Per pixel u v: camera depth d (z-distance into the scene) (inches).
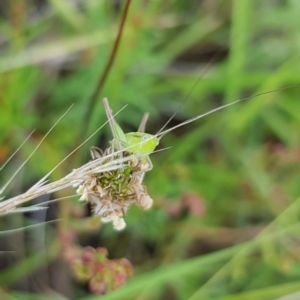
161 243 14.6
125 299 13.4
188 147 15.2
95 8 14.6
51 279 14.0
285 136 15.8
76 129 14.3
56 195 12.9
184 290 13.9
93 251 11.4
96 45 14.3
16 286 13.9
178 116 15.9
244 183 15.1
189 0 16.3
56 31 15.3
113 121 9.7
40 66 14.8
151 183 14.1
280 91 15.4
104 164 9.5
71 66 15.2
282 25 16.0
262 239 13.4
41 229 13.5
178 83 15.5
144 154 9.4
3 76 14.2
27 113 14.7
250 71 16.4
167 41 15.9
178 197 14.1
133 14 13.8
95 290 11.4
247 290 14.2
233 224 15.1
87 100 14.4
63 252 12.9
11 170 14.2
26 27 14.6
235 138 16.0
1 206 9.2
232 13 15.7
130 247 14.5
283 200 15.0
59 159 13.9
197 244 15.0
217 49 16.4
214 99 16.5
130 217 13.8
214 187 15.0
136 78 14.7
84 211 12.9
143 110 14.9
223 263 14.3
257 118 16.2
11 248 13.8
